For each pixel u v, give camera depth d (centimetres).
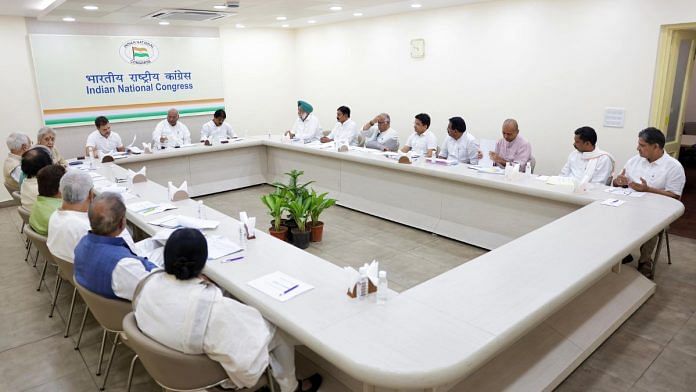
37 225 282
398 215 485
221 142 627
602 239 256
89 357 267
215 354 155
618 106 491
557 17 519
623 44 477
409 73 684
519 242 254
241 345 156
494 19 572
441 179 434
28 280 371
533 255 236
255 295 194
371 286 194
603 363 251
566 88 526
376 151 527
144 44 699
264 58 834
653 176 360
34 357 268
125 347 277
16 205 611
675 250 403
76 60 643
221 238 260
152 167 564
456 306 185
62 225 239
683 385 235
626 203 322
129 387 215
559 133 541
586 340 255
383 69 720
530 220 376
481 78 600
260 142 640
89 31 647
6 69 596
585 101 514
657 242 341
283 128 884
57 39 624
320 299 191
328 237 451
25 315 316
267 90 849
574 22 507
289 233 423
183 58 741
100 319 209
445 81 641
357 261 395
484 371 213
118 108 690
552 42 528
